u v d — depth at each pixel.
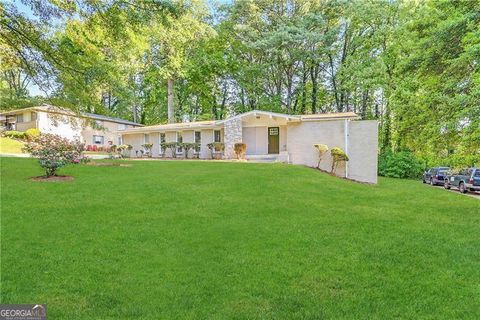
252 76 33.16
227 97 37.09
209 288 4.12
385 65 25.48
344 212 8.34
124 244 5.52
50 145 11.07
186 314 3.53
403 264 5.01
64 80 8.98
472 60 8.83
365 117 30.88
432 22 10.78
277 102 32.31
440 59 9.95
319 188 11.59
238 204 8.59
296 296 3.97
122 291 3.97
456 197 13.11
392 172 26.59
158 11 8.62
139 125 39.00
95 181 10.86
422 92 12.01
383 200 10.56
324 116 18.17
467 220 8.09
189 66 30.09
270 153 21.70
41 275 4.29
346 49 31.08
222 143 22.05
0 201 7.72
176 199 8.85
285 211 8.12
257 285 4.23
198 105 38.69
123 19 8.45
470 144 8.95
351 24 28.95
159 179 11.62
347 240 6.09
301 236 6.23
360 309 3.70
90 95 9.25
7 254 4.88
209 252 5.34
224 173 13.30
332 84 33.44
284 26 28.95
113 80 9.46
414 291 4.15
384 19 26.56
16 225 6.16
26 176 11.08
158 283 4.21
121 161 18.16
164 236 5.99
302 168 15.50
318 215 7.91
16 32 8.81
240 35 31.30
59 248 5.21
